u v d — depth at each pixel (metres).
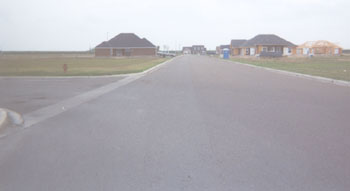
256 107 11.20
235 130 8.03
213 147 6.65
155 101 12.60
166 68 36.06
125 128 8.30
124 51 87.38
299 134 7.64
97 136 7.56
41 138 7.45
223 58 80.00
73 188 4.79
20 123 9.02
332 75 23.00
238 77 23.47
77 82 20.11
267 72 28.95
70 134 7.77
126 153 6.32
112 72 26.09
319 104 11.79
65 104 12.03
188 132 7.85
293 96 13.81
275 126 8.42
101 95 14.31
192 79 21.95
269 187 4.76
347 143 6.91
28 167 5.64
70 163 5.80
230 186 4.80
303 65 38.28
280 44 78.88
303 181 4.96
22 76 22.81
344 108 10.98
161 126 8.48
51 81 20.77
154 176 5.19
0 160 6.02
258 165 5.62
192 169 5.46
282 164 5.67
